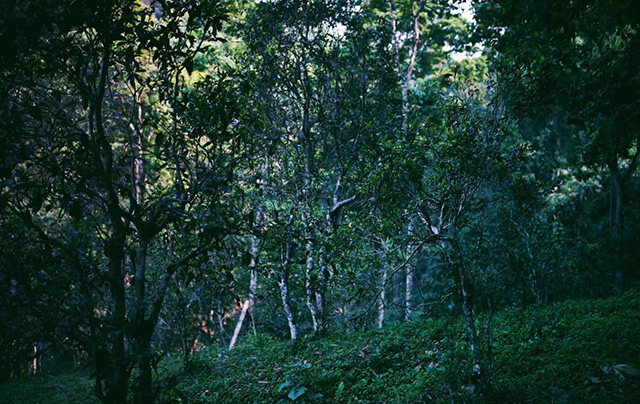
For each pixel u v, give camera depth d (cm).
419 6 2059
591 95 815
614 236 1702
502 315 1101
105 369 445
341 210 1299
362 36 1505
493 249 1162
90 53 504
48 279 460
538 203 1222
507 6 1223
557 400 532
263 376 985
